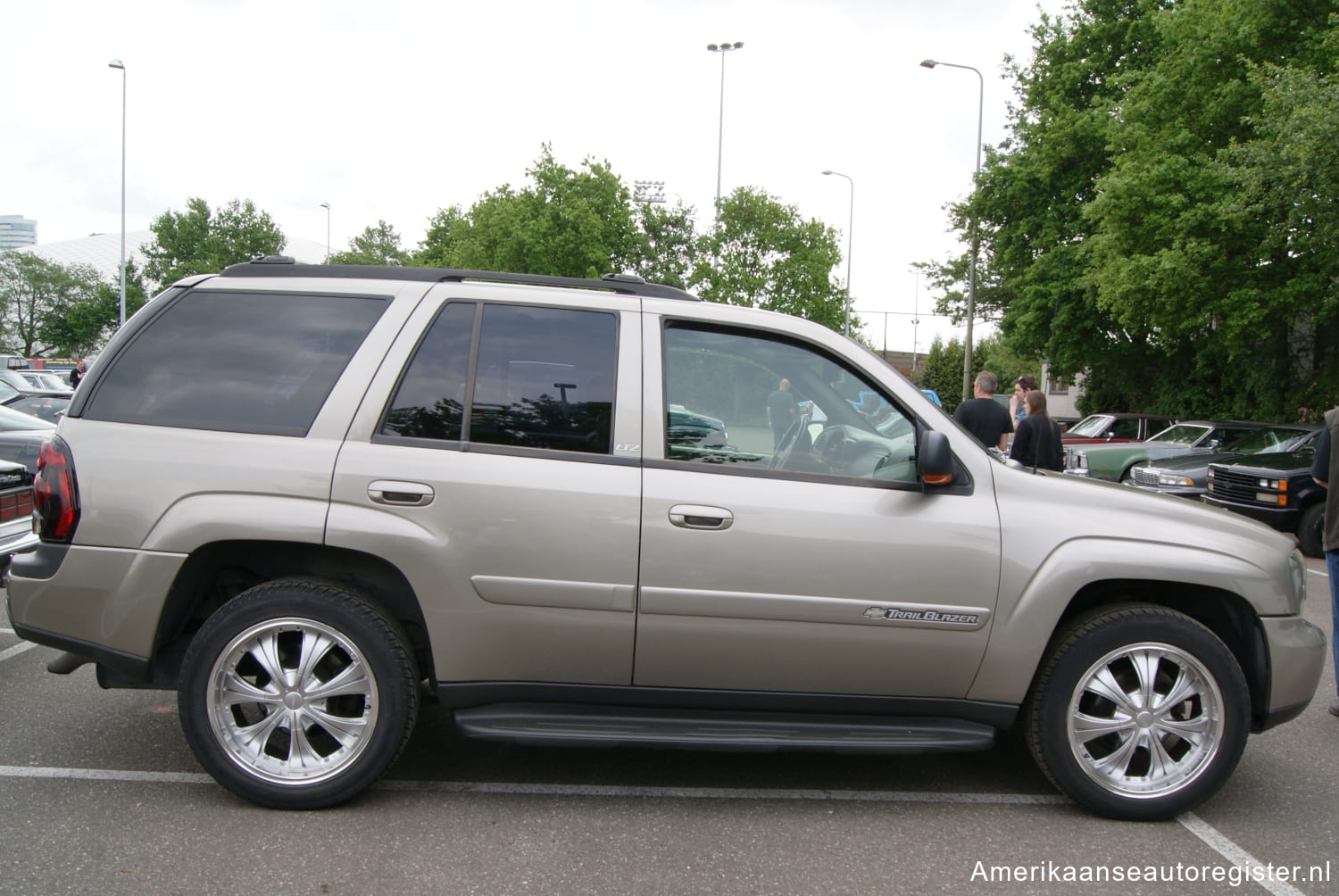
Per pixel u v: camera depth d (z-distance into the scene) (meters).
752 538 3.09
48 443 3.15
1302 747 4.08
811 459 3.27
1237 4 15.43
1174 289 16.20
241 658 3.10
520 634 3.11
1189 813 3.34
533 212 33.16
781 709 3.25
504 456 3.12
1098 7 22.92
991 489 3.26
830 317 29.66
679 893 2.67
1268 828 3.23
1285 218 14.77
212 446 3.09
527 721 3.15
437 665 3.12
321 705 3.12
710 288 29.59
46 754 3.57
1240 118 15.58
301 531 3.02
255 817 3.07
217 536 3.01
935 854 2.97
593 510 3.07
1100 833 3.16
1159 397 22.80
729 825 3.15
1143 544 3.23
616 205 34.31
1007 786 3.57
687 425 3.22
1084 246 19.44
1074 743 3.21
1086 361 23.73
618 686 3.20
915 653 3.18
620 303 3.32
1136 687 3.28
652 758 3.78
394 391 3.17
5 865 2.71
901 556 3.13
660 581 3.08
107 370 3.22
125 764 3.49
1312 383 18.23
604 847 2.95
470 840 2.97
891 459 3.30
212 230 71.06
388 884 2.67
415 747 3.82
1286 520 9.52
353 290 3.31
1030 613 3.16
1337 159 12.67
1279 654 3.27
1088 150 21.98
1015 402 9.40
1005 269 25.25
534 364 3.23
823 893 2.70
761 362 3.35
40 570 3.08
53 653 4.95
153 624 3.05
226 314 3.29
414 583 3.05
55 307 68.19
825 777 3.62
